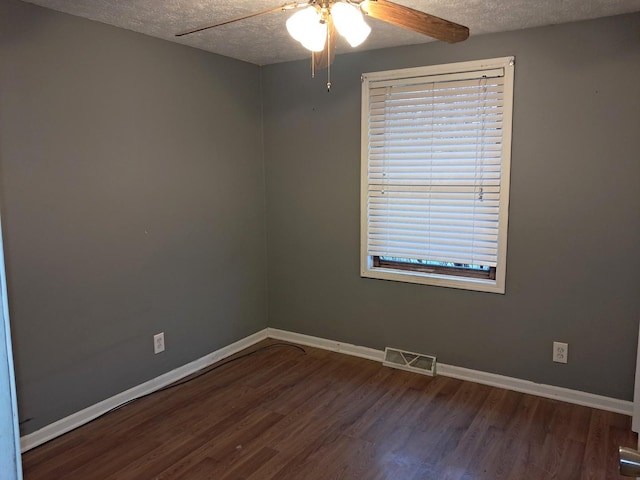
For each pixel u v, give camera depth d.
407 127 3.33
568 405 2.94
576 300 2.91
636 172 2.67
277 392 3.15
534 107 2.89
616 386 2.85
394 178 3.43
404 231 3.45
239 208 3.78
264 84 3.89
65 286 2.62
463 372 3.32
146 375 3.12
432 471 2.31
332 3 1.78
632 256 2.73
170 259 3.23
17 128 2.36
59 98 2.52
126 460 2.41
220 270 3.64
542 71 2.84
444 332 3.37
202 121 3.39
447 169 3.22
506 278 3.10
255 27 2.81
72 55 2.57
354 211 3.62
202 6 2.45
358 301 3.70
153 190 3.07
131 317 3.00
